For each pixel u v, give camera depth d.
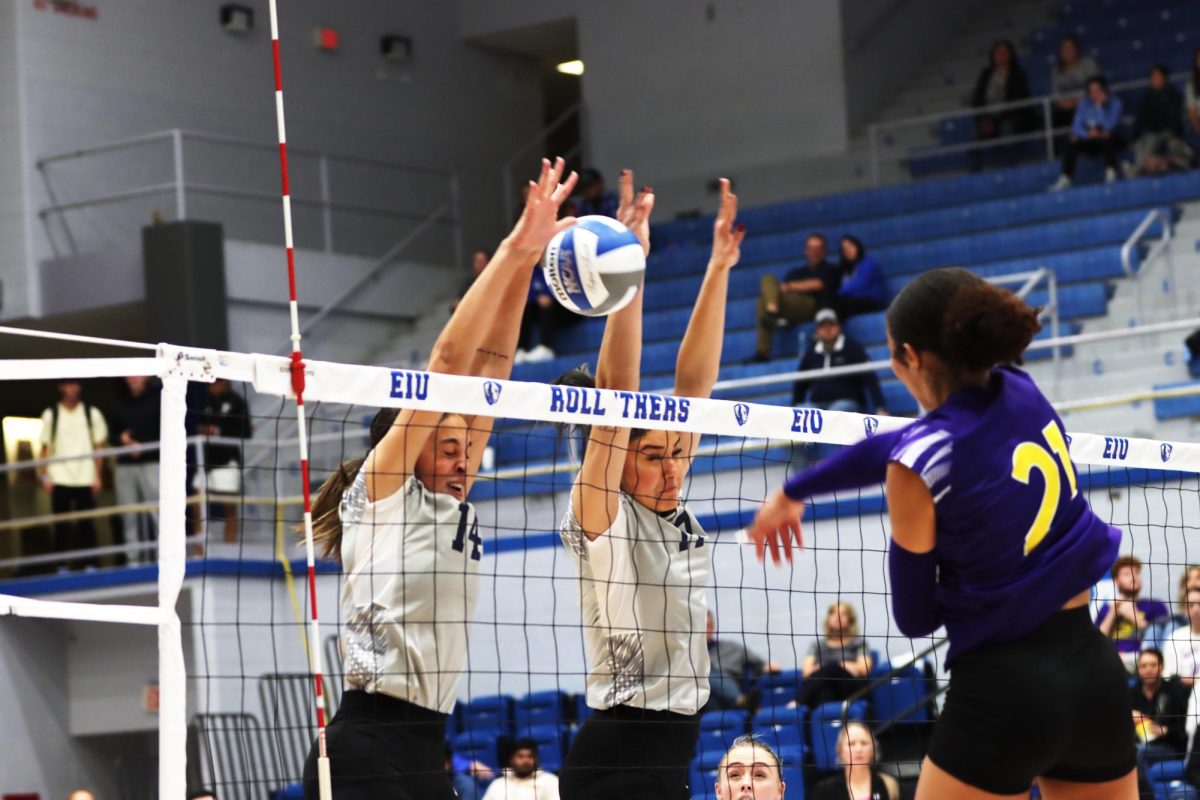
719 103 19.08
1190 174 14.85
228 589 12.05
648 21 19.50
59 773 12.95
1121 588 8.43
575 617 11.70
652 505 4.09
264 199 17.62
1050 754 2.93
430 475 3.71
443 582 3.63
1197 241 14.27
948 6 19.72
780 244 16.42
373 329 17.30
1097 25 18.31
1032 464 2.98
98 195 16.09
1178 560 9.76
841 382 12.38
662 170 19.34
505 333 4.10
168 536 3.56
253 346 15.80
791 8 18.69
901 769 8.51
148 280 14.80
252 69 17.73
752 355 14.56
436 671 3.59
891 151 18.17
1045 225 15.12
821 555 10.81
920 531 2.96
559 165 3.68
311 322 16.53
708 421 4.11
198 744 11.66
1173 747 7.59
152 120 16.70
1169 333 13.33
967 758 2.94
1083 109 15.55
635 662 3.95
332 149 18.42
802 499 3.10
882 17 18.98
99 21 16.33
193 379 3.60
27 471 14.74
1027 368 13.34
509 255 3.68
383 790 3.47
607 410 3.91
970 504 2.94
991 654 2.96
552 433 13.16
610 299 3.92
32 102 15.66
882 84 18.92
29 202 15.54
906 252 15.58
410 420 3.64
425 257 19.39
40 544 14.59
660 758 3.92
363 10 19.06
